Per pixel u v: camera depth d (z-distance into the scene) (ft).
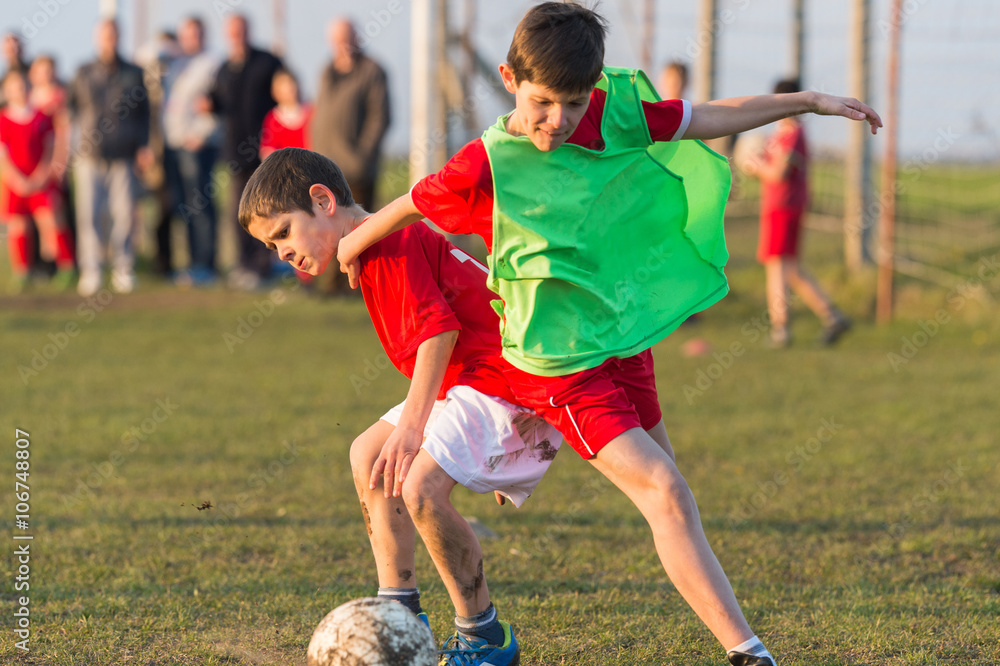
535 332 30.01
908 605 39.27
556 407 30.32
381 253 31.73
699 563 28.43
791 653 34.83
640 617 38.17
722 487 57.47
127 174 130.62
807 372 93.81
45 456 62.13
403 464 30.14
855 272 135.33
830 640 35.83
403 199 30.32
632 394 32.50
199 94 132.87
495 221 29.12
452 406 31.99
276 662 33.96
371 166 115.34
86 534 47.57
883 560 45.62
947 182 186.70
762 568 44.47
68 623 36.68
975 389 85.66
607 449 29.48
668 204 31.42
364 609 28.84
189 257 139.85
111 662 33.65
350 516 51.44
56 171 134.10
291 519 50.80
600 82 30.19
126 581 41.47
